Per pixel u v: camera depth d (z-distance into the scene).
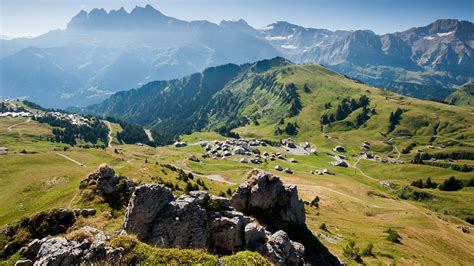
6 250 45.28
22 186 117.94
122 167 106.19
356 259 73.56
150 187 41.78
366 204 162.50
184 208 41.97
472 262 108.06
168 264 24.45
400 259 83.69
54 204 76.50
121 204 60.69
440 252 107.94
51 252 25.50
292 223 65.81
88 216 52.72
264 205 65.38
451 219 186.50
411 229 121.06
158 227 40.22
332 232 93.00
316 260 59.59
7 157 180.00
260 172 71.12
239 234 43.53
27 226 48.78
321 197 156.38
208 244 42.31
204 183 113.00
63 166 177.62
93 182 65.62
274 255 41.50
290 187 68.25
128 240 26.33
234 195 65.81
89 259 24.94
